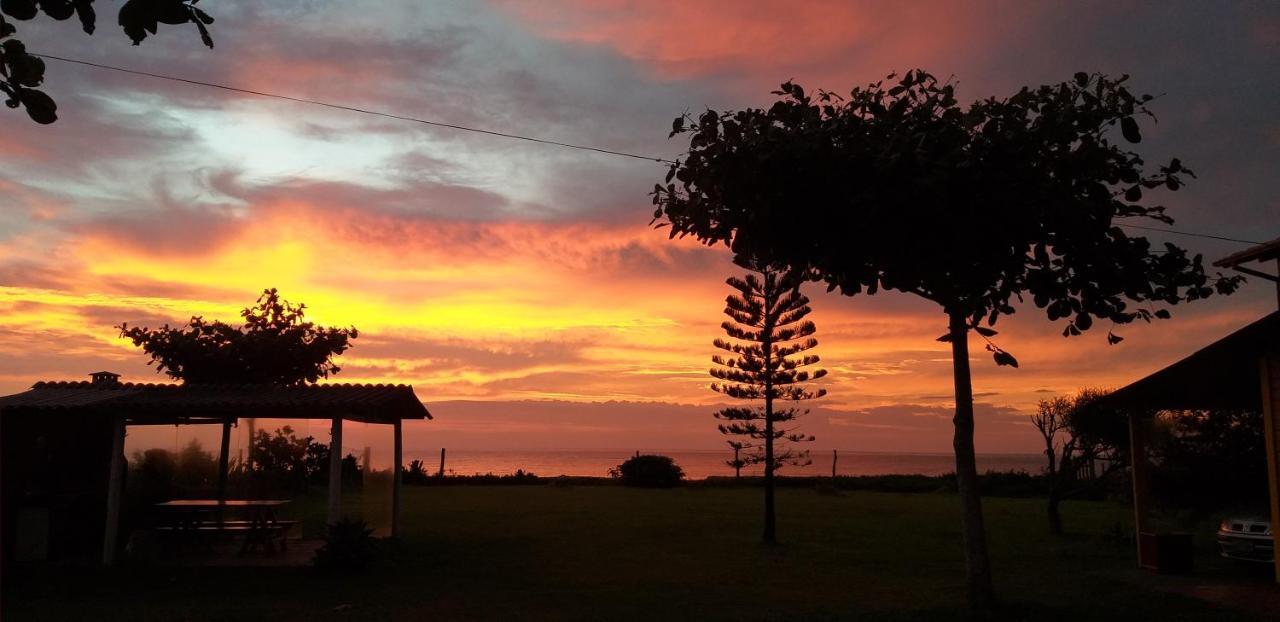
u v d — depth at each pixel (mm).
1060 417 18125
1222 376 11180
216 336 21375
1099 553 14258
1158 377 11578
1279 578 10188
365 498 21281
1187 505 16797
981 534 9062
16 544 12547
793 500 26359
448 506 22109
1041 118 7766
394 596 10164
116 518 12469
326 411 12609
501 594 10281
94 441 14109
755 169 7926
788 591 10539
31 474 13047
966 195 7648
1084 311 8219
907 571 12250
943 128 7648
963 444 9180
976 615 8695
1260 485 15789
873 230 7977
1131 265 7969
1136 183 8031
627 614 9094
